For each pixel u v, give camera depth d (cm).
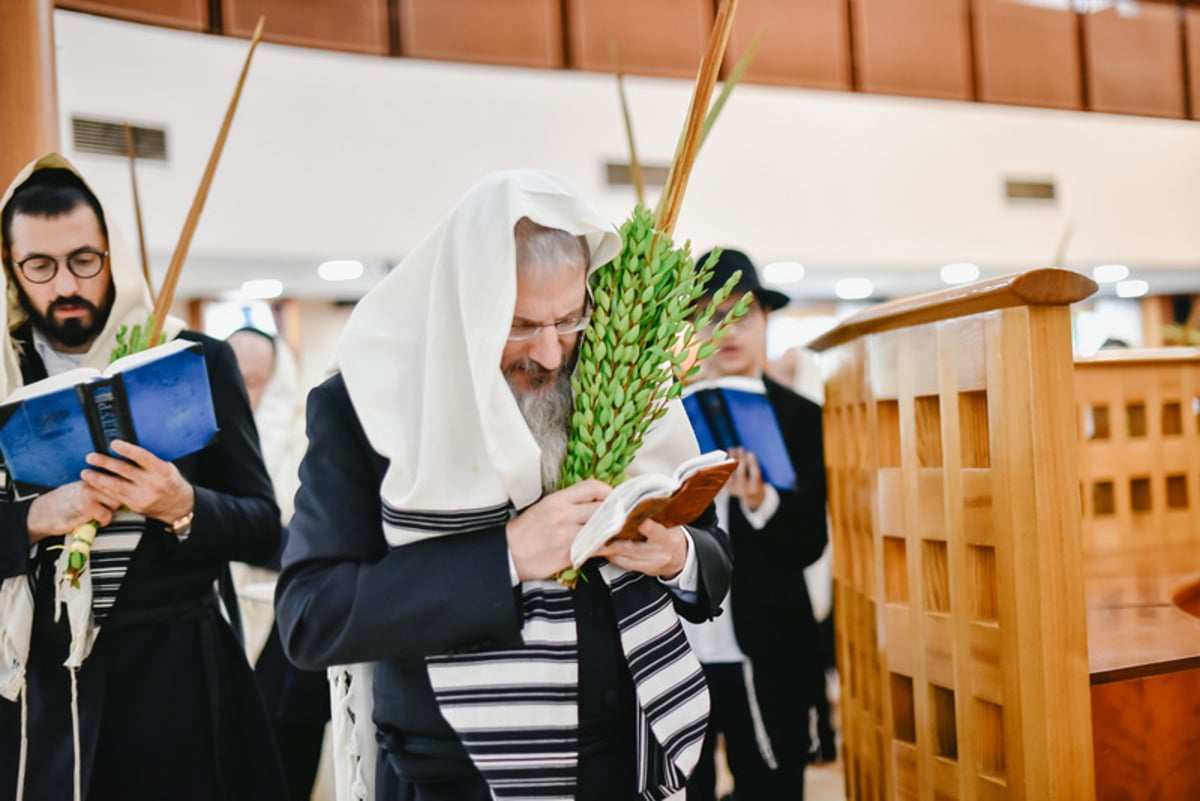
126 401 145
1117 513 249
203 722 163
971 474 143
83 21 660
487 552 118
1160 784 143
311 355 985
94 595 155
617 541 120
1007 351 134
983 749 144
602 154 852
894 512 167
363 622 116
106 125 674
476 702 119
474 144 812
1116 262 1048
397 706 128
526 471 119
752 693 228
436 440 118
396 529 120
